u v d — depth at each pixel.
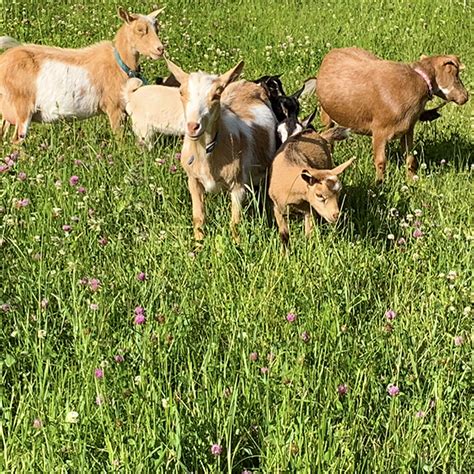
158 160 4.40
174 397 3.07
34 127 5.17
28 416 3.02
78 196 4.10
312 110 5.33
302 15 7.22
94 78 5.03
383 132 4.66
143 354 3.22
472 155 5.00
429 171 4.80
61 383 3.13
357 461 2.98
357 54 4.80
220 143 3.99
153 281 3.59
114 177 4.36
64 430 2.98
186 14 7.18
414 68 4.70
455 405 3.18
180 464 2.75
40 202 4.06
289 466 2.88
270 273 3.69
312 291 3.61
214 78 3.88
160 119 4.86
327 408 3.05
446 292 3.67
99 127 5.14
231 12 7.33
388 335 3.43
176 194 4.27
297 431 2.96
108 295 3.53
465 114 5.49
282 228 4.05
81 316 3.38
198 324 3.45
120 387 3.12
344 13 7.27
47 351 3.25
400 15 7.21
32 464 2.86
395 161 4.91
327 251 3.90
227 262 3.76
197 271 3.72
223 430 2.98
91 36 6.53
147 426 2.94
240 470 2.96
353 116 4.73
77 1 7.25
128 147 4.82
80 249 3.79
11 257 3.73
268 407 3.04
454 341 3.38
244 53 6.34
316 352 3.28
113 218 4.02
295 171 3.95
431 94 4.71
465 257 3.86
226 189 4.11
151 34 5.09
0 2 6.90
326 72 4.80
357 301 3.62
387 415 3.14
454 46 6.70
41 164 4.41
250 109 4.27
